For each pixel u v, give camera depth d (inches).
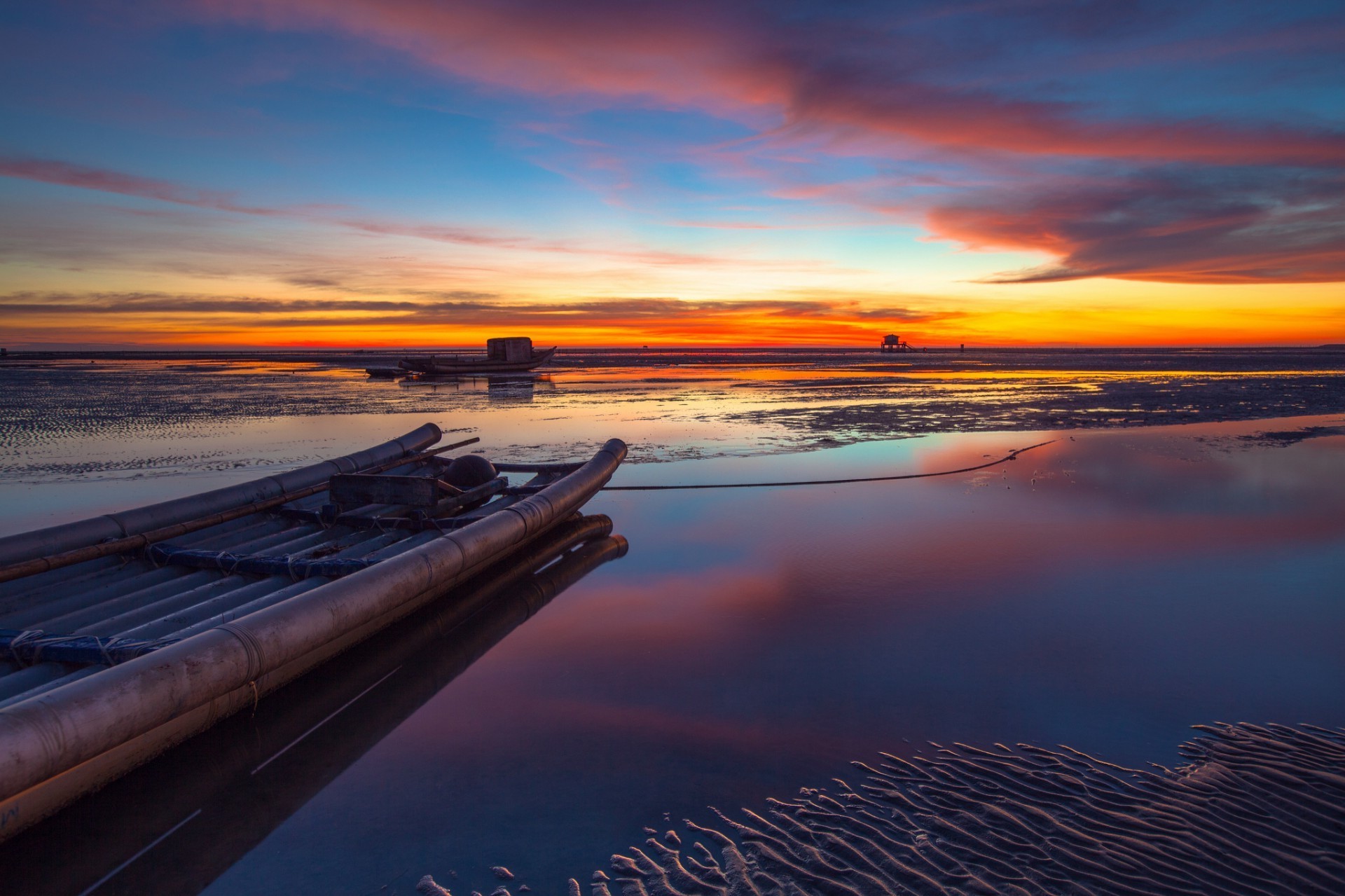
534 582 260.4
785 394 1125.7
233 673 142.1
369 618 181.0
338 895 109.0
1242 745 142.6
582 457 506.9
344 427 703.7
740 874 107.7
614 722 159.2
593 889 106.7
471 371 1780.3
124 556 224.7
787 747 146.3
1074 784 129.8
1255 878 102.8
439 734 156.3
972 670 181.5
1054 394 1082.7
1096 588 240.8
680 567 274.5
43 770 109.1
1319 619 212.1
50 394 1186.0
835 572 264.1
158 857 118.7
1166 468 460.8
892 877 105.3
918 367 2207.2
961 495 388.2
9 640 150.0
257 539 258.7
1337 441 580.1
